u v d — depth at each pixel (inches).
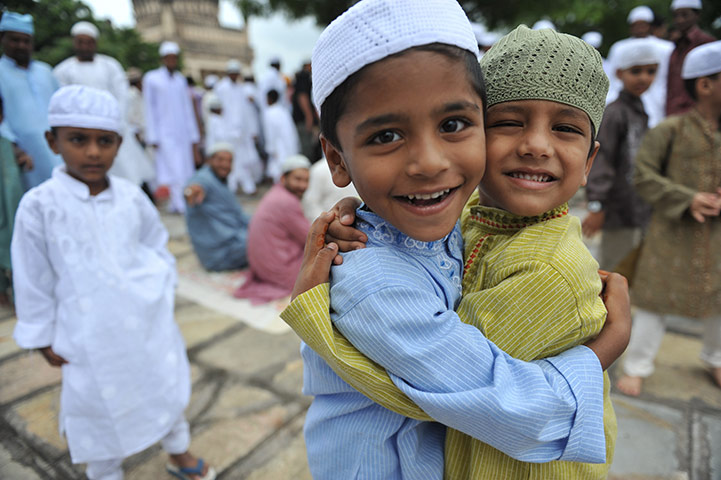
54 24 493.4
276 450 72.3
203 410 81.6
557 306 25.0
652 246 80.4
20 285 55.3
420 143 21.9
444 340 23.9
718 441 71.6
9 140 109.7
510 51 25.7
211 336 107.5
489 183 27.3
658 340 82.6
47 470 69.6
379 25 21.0
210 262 151.6
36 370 94.2
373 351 24.6
